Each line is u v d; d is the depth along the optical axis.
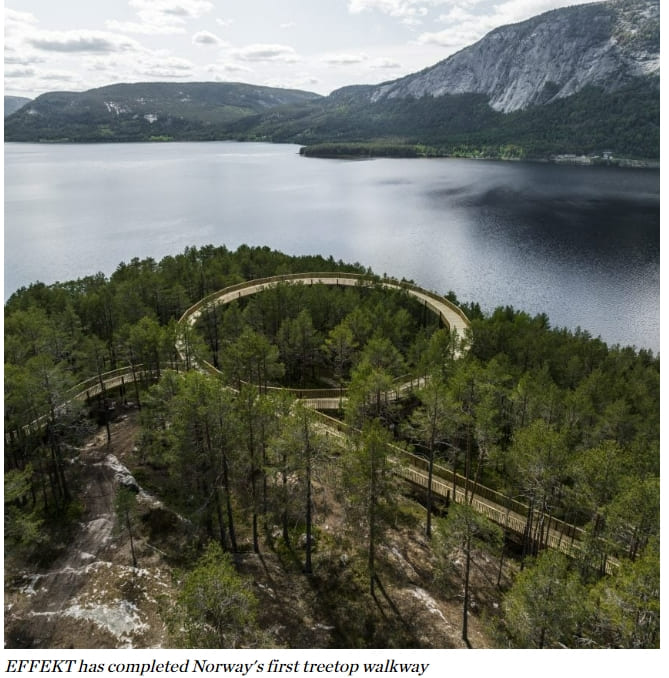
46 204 193.00
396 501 26.08
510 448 29.86
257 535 30.83
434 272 111.88
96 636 23.39
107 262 116.88
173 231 149.88
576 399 35.06
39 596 25.92
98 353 42.50
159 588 26.34
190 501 30.47
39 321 44.78
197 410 26.39
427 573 27.69
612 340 80.19
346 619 23.88
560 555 19.41
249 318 55.16
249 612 18.81
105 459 37.91
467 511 22.34
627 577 17.94
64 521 31.81
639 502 21.39
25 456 36.38
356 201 198.62
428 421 31.34
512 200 190.00
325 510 32.22
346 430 34.66
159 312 61.94
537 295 97.81
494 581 27.69
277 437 27.12
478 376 35.62
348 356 48.72
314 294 60.91
